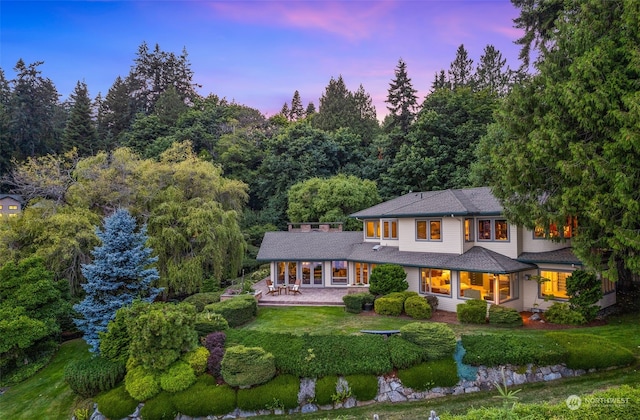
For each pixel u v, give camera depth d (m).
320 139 46.88
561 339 12.15
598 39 12.43
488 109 39.91
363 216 25.91
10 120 48.75
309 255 26.17
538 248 18.86
